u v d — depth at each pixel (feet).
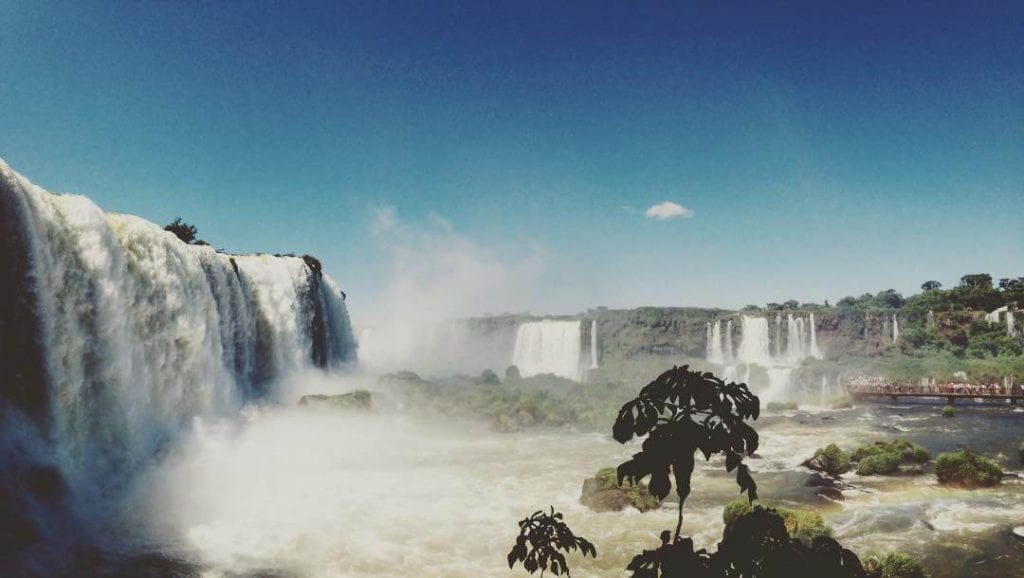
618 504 84.53
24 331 74.02
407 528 78.79
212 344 118.11
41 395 75.51
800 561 16.01
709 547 71.46
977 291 339.77
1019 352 263.70
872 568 58.54
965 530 73.61
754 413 14.82
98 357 85.97
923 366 249.55
